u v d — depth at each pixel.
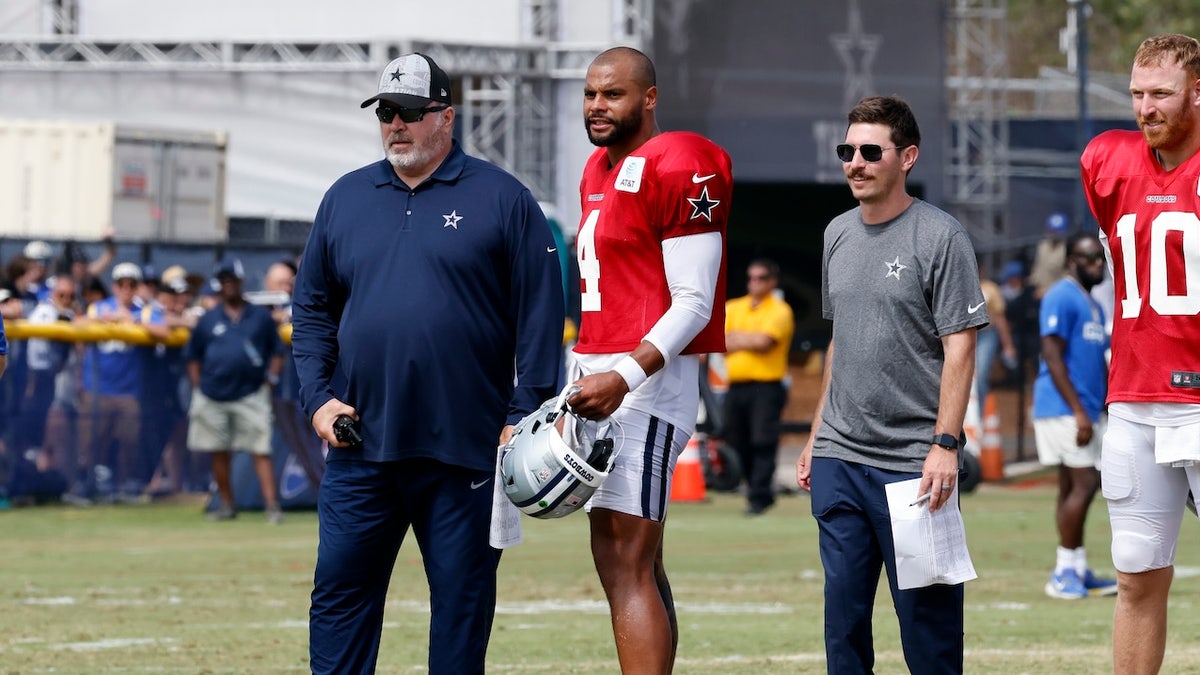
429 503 24.14
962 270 24.36
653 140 25.38
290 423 69.56
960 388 24.30
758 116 96.62
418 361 23.77
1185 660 33.78
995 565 52.03
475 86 96.50
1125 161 25.73
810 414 106.75
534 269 24.09
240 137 97.12
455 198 24.05
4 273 73.25
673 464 25.52
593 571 50.47
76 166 93.94
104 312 73.31
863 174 24.78
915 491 24.34
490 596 24.42
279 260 81.94
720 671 32.69
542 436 23.69
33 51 98.69
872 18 98.69
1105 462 26.23
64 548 56.03
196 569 50.41
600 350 25.61
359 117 95.62
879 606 43.06
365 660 24.64
